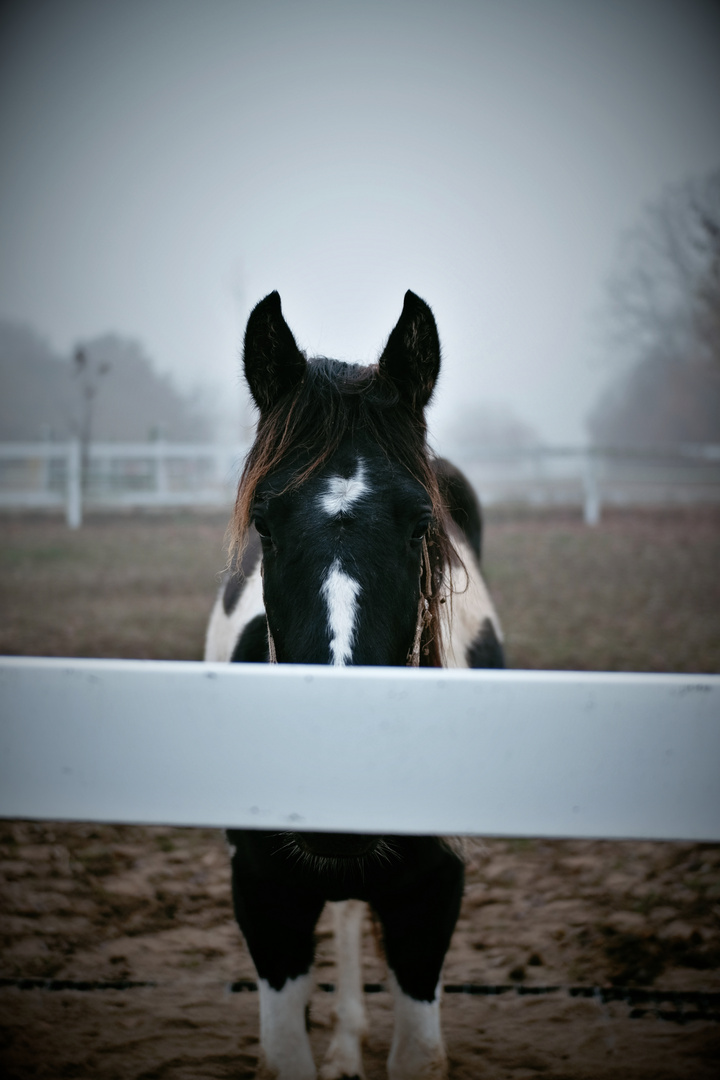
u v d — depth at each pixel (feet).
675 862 11.10
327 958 8.98
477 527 10.18
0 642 21.72
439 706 3.23
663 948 8.86
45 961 8.64
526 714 3.22
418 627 5.20
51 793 3.27
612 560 34.78
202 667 3.25
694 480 61.26
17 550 36.55
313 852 4.43
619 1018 7.67
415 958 5.64
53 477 50.57
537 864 11.15
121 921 9.55
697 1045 7.27
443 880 5.65
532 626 23.97
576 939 9.12
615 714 3.20
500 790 3.24
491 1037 7.41
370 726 3.24
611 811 3.22
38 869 10.91
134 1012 7.79
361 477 4.97
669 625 24.02
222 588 9.04
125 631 22.99
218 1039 7.40
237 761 3.26
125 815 3.27
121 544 38.32
